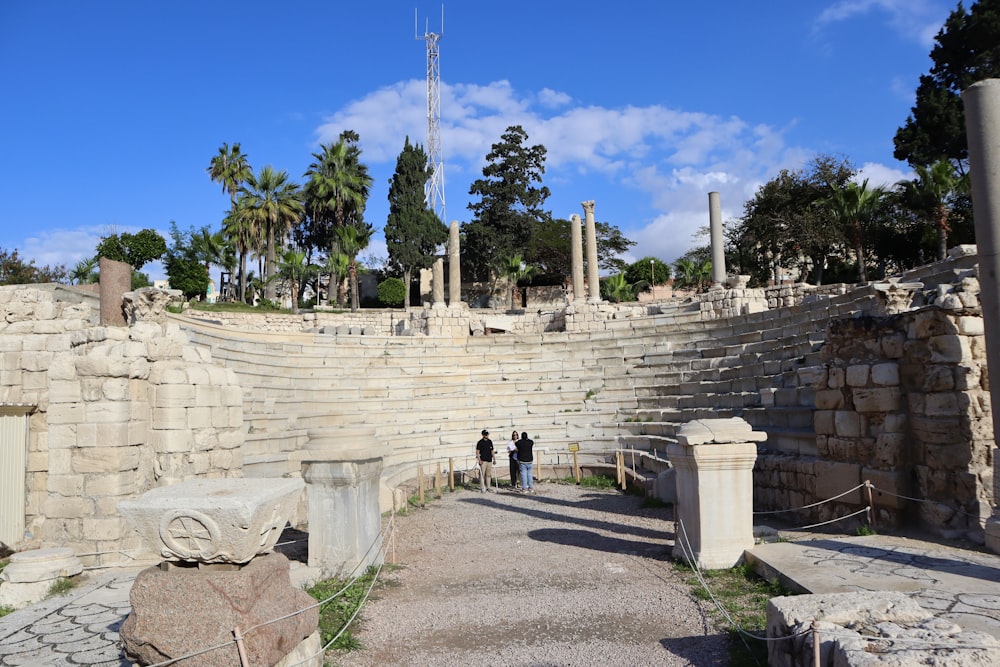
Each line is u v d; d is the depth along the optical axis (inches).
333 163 2504.9
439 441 954.1
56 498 446.6
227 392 535.8
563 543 490.0
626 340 1138.0
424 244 2453.2
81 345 480.7
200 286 2012.8
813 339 719.1
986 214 329.1
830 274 2064.5
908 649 185.2
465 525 582.6
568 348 1141.1
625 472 760.3
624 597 343.9
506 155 2704.2
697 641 274.8
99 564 437.1
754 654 250.8
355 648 284.5
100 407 448.8
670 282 2669.8
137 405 466.6
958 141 1715.1
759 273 2269.9
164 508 206.5
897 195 1747.0
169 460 474.6
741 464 386.6
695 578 362.9
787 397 617.0
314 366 954.7
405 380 1033.5
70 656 275.0
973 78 1695.4
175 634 195.2
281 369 866.8
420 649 284.4
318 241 2669.8
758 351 846.5
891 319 434.0
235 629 192.4
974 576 301.0
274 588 217.2
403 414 961.5
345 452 393.7
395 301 2394.2
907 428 418.0
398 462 861.8
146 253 2012.8
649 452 832.9
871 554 349.4
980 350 392.8
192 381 496.7
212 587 199.6
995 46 1684.3
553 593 361.1
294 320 1779.0
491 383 1064.2
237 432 546.0
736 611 301.3
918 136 1764.3
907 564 326.0
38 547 483.2
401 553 478.9
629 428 916.6
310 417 799.1
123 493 448.5
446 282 2610.7
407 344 1120.2
